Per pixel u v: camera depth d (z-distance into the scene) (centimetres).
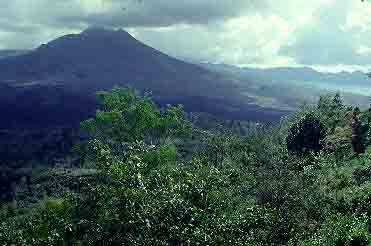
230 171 4103
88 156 4278
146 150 3550
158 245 2075
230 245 2119
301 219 3847
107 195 2289
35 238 2475
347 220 3578
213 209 2228
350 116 7994
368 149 6100
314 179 4759
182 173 2634
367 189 4269
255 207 2378
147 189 2281
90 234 2230
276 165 5022
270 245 3091
